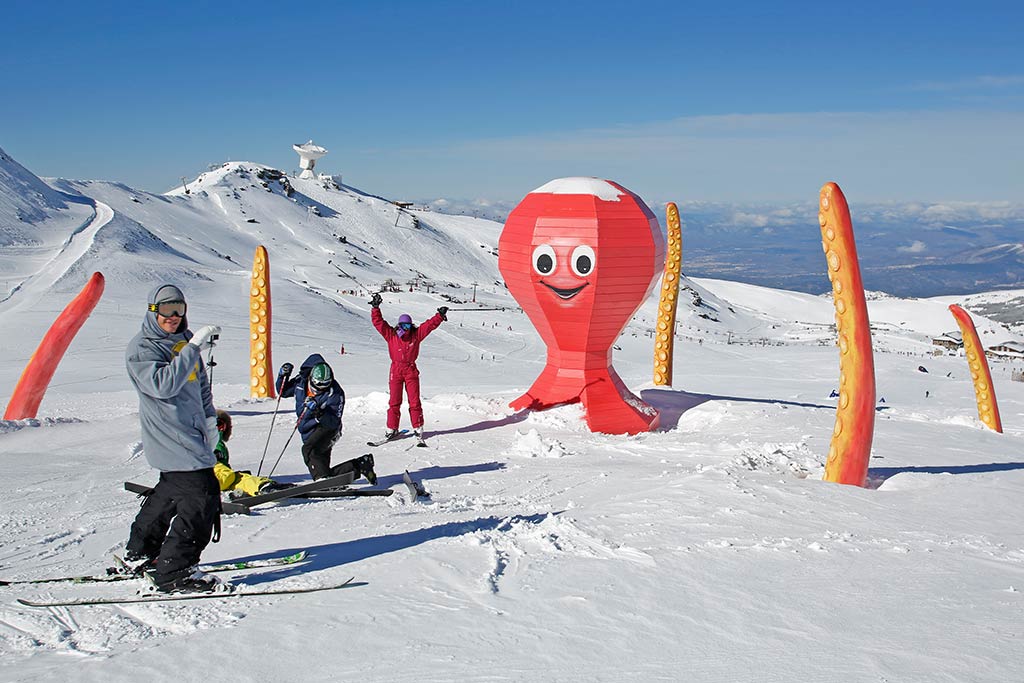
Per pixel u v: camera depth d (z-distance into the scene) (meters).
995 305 182.12
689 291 133.12
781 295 192.50
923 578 4.71
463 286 118.69
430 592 4.52
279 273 105.81
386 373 40.34
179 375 4.44
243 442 10.81
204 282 78.38
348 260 127.69
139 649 3.81
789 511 6.21
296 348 49.50
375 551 5.37
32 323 49.56
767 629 3.93
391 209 176.12
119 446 10.52
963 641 3.74
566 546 5.30
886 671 3.40
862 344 7.94
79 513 6.75
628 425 12.79
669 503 6.41
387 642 3.82
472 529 5.93
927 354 81.56
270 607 4.36
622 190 12.98
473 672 3.47
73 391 30.44
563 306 12.68
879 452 10.09
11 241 85.56
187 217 138.62
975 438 12.51
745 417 13.18
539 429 12.16
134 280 71.94
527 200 13.21
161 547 4.96
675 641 3.79
